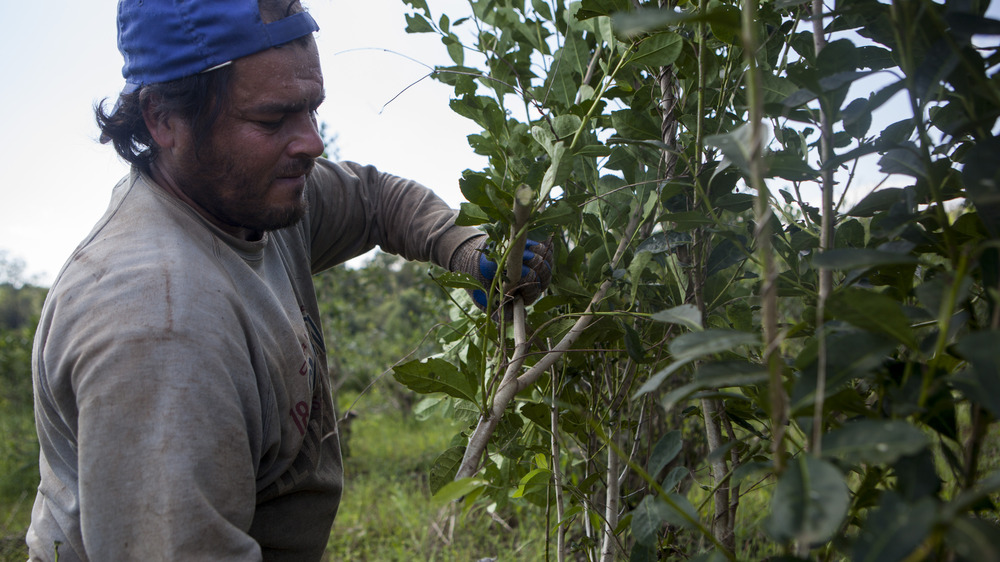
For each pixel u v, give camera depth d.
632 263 1.14
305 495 1.33
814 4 0.76
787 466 0.55
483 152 1.35
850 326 0.65
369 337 9.10
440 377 1.01
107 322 0.97
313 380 1.32
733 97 1.10
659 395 1.80
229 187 1.19
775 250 1.10
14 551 3.89
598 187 1.30
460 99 1.28
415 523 3.79
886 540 0.47
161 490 0.89
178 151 1.17
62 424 1.12
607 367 1.40
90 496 0.91
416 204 1.66
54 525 1.16
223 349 1.01
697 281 1.16
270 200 1.21
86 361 0.96
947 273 0.57
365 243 1.73
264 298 1.21
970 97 0.67
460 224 1.15
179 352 0.96
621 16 0.51
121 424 0.92
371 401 8.02
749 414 1.12
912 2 0.64
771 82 0.95
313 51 1.20
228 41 1.11
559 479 1.17
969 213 0.70
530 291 1.24
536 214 1.06
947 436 0.64
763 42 1.09
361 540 3.81
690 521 0.64
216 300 1.04
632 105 1.22
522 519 3.48
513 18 1.48
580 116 1.23
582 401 1.35
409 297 10.66
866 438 0.52
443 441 5.80
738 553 2.16
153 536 0.88
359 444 6.23
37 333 1.10
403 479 4.99
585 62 1.32
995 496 0.84
